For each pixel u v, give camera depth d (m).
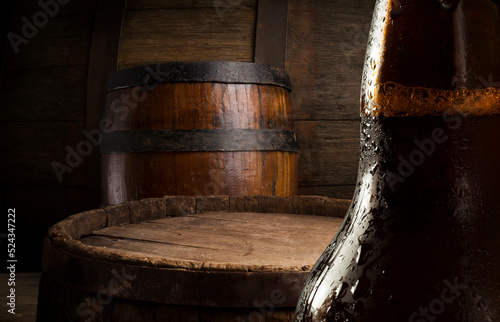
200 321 0.87
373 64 0.32
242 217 1.64
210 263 0.89
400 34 0.30
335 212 1.65
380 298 0.29
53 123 2.61
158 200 1.62
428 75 0.29
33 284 2.48
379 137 0.32
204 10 2.53
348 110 2.57
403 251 0.30
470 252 0.29
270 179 2.21
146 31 2.54
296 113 2.54
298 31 2.54
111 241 1.27
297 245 1.22
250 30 2.54
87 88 2.55
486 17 0.29
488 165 0.29
